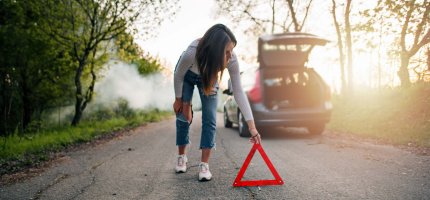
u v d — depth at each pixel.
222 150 5.47
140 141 7.44
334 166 3.98
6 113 14.40
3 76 13.45
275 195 2.89
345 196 2.80
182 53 3.34
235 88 3.25
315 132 7.57
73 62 13.03
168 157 4.99
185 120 3.64
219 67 3.01
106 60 13.84
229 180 3.43
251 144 6.18
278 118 6.80
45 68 13.36
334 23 13.52
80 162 4.93
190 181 3.44
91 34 11.54
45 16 11.52
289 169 3.89
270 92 7.38
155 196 2.97
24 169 4.62
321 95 7.07
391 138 6.10
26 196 3.17
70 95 14.96
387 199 2.69
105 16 11.27
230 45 3.04
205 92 3.12
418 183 3.12
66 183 3.60
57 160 5.26
